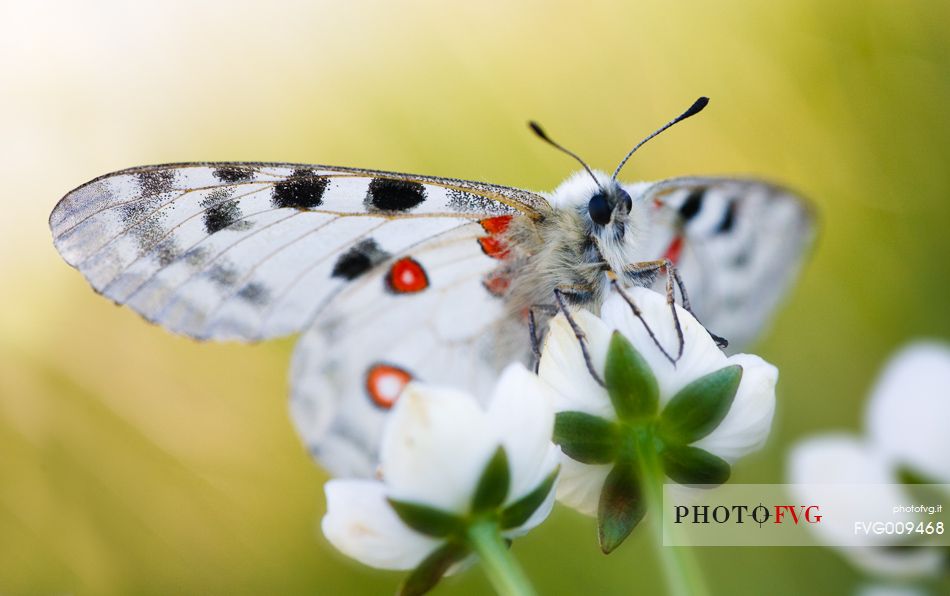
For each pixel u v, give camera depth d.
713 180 0.24
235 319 0.23
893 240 0.30
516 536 0.20
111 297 0.22
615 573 0.27
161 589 0.30
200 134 0.35
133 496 0.30
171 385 0.30
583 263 0.23
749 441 0.21
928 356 0.20
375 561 0.20
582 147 0.32
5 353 0.31
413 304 0.24
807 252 0.25
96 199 0.22
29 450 0.30
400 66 0.33
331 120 0.33
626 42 0.33
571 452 0.20
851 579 0.25
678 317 0.21
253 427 0.30
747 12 0.32
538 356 0.23
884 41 0.31
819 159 0.31
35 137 0.34
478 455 0.20
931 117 0.30
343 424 0.24
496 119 0.32
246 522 0.30
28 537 0.30
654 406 0.20
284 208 0.22
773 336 0.29
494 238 0.23
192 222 0.22
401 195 0.23
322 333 0.24
